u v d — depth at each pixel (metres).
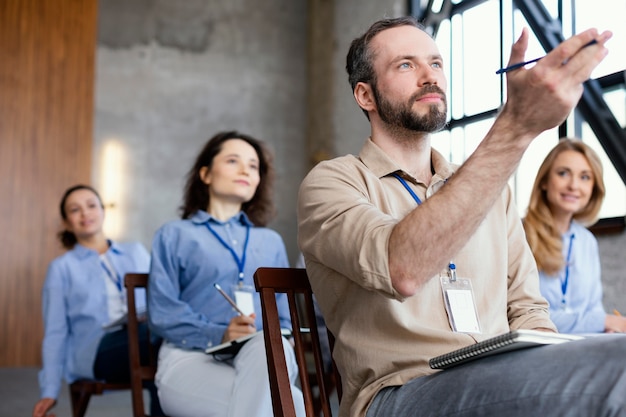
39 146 9.05
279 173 10.95
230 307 3.12
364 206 1.60
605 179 6.04
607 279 6.06
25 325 8.77
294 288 1.84
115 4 10.66
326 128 10.61
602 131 5.99
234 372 2.64
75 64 9.28
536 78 1.30
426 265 1.44
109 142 10.38
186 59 10.83
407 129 1.83
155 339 3.36
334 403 5.27
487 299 1.77
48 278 4.11
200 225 3.23
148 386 3.42
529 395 1.28
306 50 11.25
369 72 1.87
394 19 1.91
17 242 8.84
